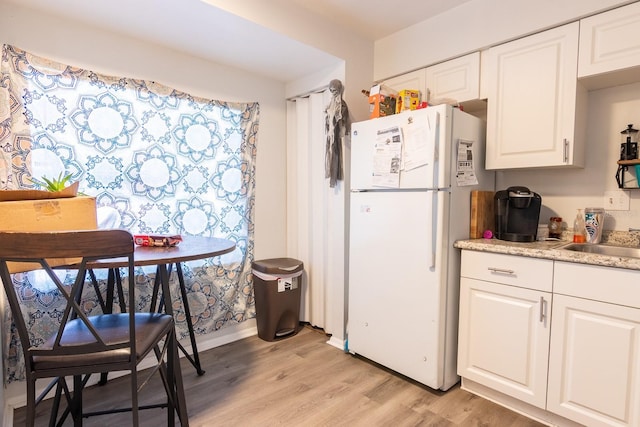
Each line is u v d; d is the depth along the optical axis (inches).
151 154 85.0
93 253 40.6
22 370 67.4
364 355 87.4
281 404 70.2
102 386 76.8
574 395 59.3
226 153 99.6
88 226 53.5
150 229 85.5
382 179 80.4
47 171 70.5
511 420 65.4
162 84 86.5
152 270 84.7
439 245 71.2
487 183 85.5
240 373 82.7
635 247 69.2
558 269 60.4
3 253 38.7
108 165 78.5
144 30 78.3
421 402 71.2
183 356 90.9
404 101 84.4
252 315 107.3
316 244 108.9
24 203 47.6
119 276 74.5
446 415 66.8
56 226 50.3
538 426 63.7
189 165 92.0
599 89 74.6
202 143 94.3
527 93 73.7
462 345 74.3
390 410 68.4
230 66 100.0
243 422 64.4
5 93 65.0
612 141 73.4
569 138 68.6
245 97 104.1
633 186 69.7
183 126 90.4
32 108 68.5
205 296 95.8
